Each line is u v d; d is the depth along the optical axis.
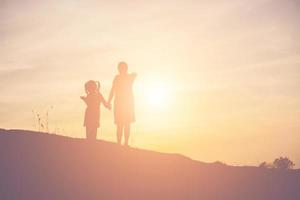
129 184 19.22
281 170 22.94
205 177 20.91
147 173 20.17
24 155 20.05
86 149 21.16
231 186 20.53
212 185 20.33
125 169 20.14
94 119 21.58
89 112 21.58
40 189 18.14
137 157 21.27
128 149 21.78
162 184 19.62
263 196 20.02
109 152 21.19
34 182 18.48
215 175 21.27
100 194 18.34
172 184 19.78
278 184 21.31
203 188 19.97
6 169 19.03
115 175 19.62
